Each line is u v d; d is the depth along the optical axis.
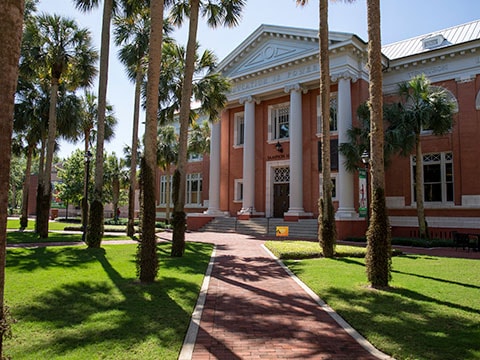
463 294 7.40
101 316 5.79
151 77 8.90
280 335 5.18
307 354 4.51
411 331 5.25
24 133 26.31
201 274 9.53
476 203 19.62
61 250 13.64
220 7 16.44
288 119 26.70
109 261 11.29
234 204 28.45
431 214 20.91
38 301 6.62
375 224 8.29
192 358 4.33
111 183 42.75
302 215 23.17
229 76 27.73
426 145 21.72
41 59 18.66
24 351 4.39
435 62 21.55
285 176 26.39
